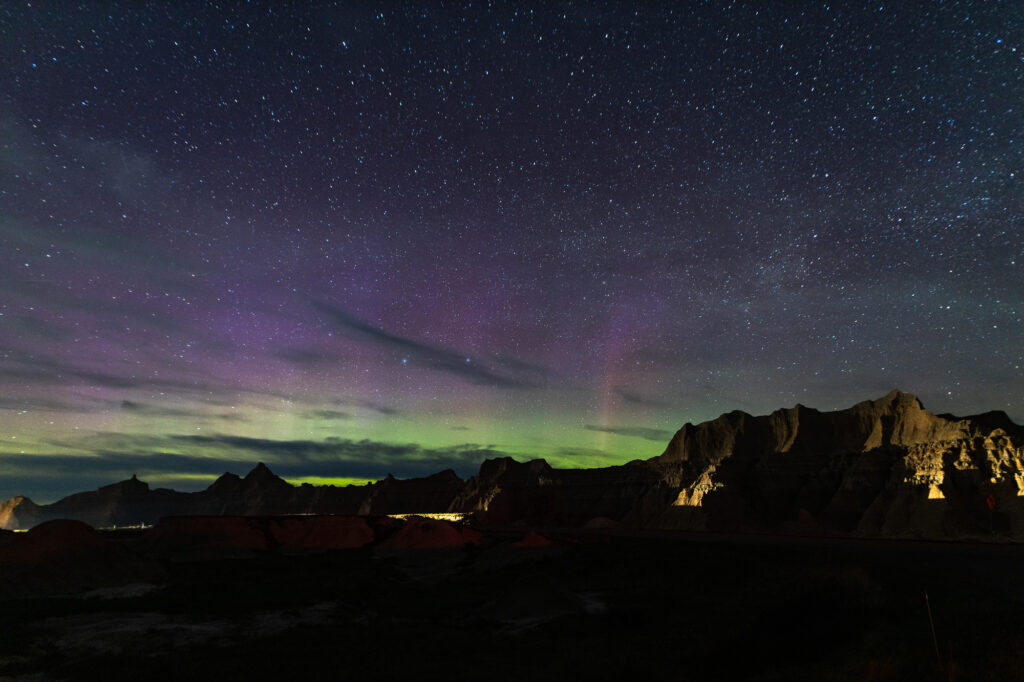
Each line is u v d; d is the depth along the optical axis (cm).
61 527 4722
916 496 7362
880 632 1894
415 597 3825
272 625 2922
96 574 4397
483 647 2370
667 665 2012
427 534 7212
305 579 4766
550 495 13688
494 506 13525
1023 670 1397
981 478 7081
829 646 1920
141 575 4662
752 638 2036
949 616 2022
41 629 2844
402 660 2183
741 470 10294
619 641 2416
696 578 4084
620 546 6228
